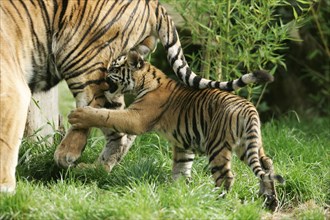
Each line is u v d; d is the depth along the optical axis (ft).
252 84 46.50
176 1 46.01
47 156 40.65
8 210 32.24
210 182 37.37
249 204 34.24
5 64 36.19
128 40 40.42
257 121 35.24
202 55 47.70
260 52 44.42
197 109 37.76
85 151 42.68
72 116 39.19
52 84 40.91
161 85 39.47
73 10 39.42
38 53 39.34
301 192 38.27
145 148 44.01
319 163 41.73
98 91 40.19
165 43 41.01
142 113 38.99
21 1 38.50
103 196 34.27
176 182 35.63
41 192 34.12
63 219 31.76
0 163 34.68
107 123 38.78
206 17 46.88
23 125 35.83
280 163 41.39
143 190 33.91
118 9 39.86
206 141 37.01
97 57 39.88
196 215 31.83
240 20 43.70
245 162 36.35
